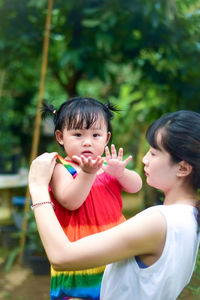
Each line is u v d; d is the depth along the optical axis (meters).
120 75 6.56
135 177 1.54
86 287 1.33
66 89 5.93
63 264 1.09
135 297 1.14
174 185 1.20
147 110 6.09
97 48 4.70
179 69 4.91
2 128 7.21
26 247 4.54
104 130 1.50
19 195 6.90
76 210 1.37
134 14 4.38
